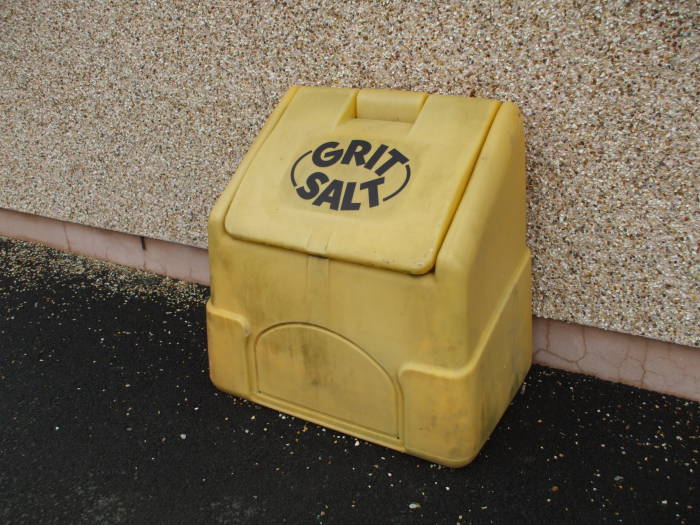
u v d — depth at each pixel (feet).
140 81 8.17
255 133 7.65
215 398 6.81
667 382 6.48
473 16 5.99
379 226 5.28
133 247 9.53
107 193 9.17
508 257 5.87
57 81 8.85
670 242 5.86
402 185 5.40
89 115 8.80
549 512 5.31
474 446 5.58
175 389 6.97
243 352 6.33
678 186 5.67
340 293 5.51
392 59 6.54
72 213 9.69
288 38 7.00
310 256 5.54
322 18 6.73
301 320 5.83
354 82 6.84
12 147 9.78
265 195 5.86
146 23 7.80
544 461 5.81
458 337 5.18
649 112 5.58
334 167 5.73
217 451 6.10
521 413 6.38
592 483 5.56
